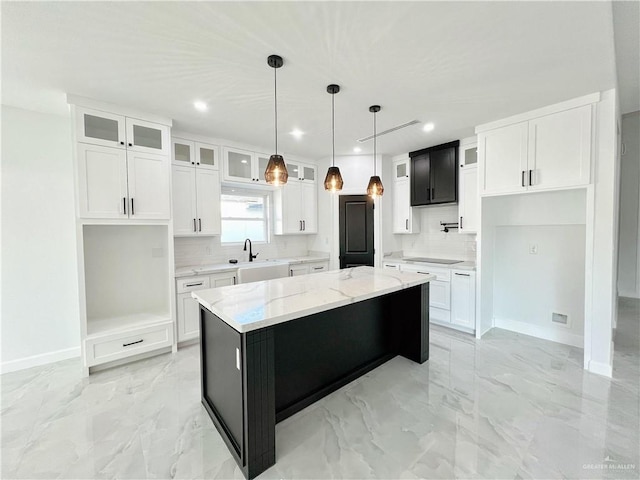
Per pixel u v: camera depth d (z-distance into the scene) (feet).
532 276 11.25
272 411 5.39
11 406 7.05
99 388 7.85
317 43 5.86
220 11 4.96
